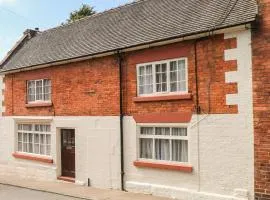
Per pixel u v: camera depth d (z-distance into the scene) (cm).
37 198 1389
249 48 1109
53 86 1747
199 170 1220
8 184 1714
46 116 1783
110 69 1498
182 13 1405
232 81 1145
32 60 1895
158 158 1349
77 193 1437
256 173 1092
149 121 1360
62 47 1808
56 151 1733
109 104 1502
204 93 1211
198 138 1224
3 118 2055
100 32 1692
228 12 1211
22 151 1953
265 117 1075
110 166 1496
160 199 1277
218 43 1180
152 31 1408
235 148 1139
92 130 1567
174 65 1302
